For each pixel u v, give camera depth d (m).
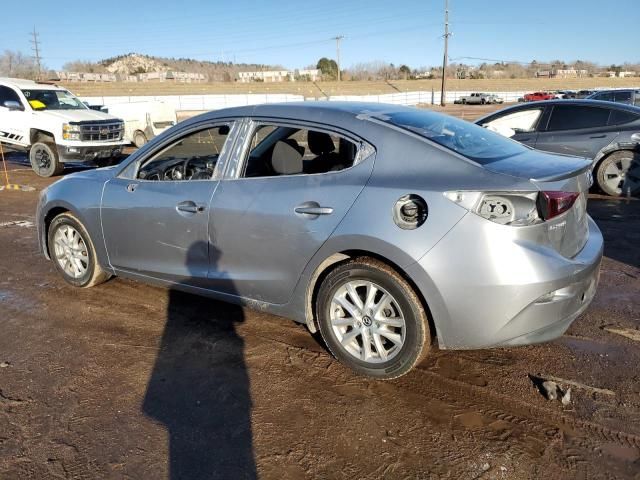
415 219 2.80
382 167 2.99
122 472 2.44
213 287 3.69
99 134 12.25
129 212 4.02
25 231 6.97
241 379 3.20
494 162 2.90
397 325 2.97
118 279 4.96
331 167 3.30
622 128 8.05
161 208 3.82
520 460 2.47
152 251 3.97
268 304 3.47
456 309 2.75
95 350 3.59
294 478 2.39
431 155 2.92
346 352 3.20
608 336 3.67
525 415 2.80
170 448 2.59
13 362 3.44
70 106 13.18
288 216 3.20
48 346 3.65
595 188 8.84
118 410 2.90
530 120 8.78
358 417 2.81
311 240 3.12
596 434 2.64
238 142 3.56
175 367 3.35
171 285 3.98
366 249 2.91
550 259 2.71
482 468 2.42
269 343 3.64
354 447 2.58
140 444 2.62
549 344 3.56
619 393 2.98
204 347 3.60
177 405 2.95
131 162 4.18
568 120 8.45
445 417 2.79
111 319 4.07
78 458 2.53
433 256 2.74
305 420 2.79
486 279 2.67
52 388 3.12
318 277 3.27
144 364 3.39
